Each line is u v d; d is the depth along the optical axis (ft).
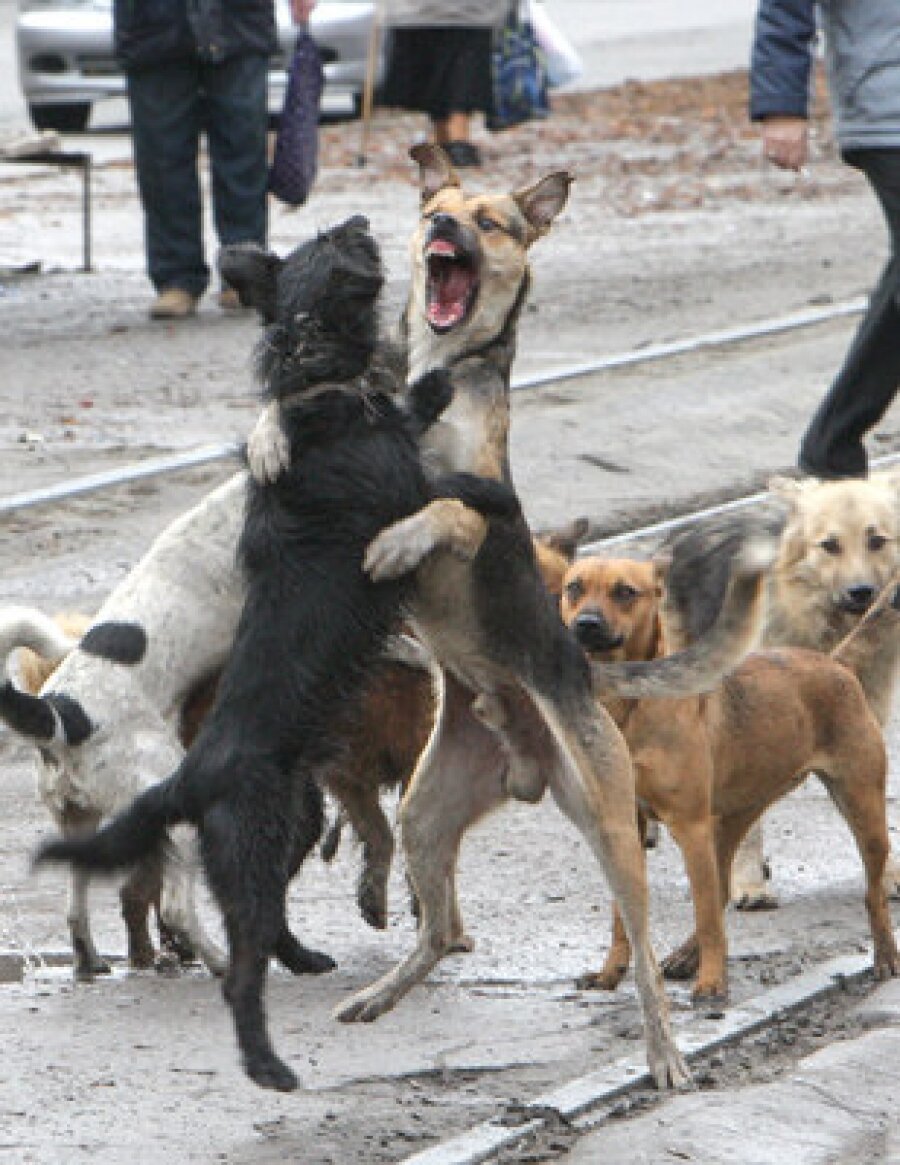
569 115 145.79
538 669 33.50
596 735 33.73
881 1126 31.60
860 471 60.70
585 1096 31.73
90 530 58.44
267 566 31.40
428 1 115.65
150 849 30.96
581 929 39.45
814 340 80.33
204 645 37.35
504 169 121.60
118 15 83.56
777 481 47.32
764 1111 31.30
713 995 36.06
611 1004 36.01
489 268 37.11
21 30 131.13
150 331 83.41
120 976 37.50
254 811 30.07
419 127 139.64
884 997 36.06
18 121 137.28
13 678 40.29
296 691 30.68
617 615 37.93
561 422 69.00
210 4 83.05
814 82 164.25
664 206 111.55
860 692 38.96
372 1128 30.68
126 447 65.92
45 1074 32.19
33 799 45.21
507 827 44.73
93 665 36.70
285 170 87.81
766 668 38.29
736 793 38.06
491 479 33.32
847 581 44.91
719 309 85.87
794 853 43.73
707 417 70.69
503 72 119.03
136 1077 32.22
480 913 40.09
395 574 31.42
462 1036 34.42
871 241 100.83
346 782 38.32
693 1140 30.25
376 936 39.45
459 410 36.83
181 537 37.78
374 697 37.45
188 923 36.45
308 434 31.53
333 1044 33.96
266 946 29.81
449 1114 31.30
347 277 31.53
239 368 76.69
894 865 41.98
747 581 33.94
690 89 158.10
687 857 36.35
